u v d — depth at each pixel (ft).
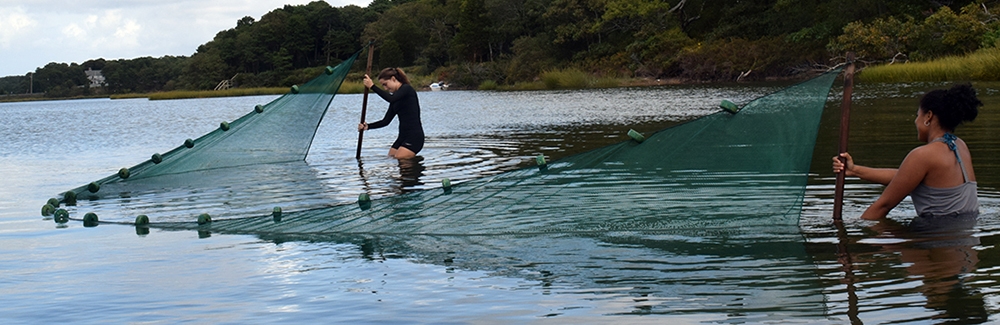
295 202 22.35
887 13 158.71
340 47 396.37
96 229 18.56
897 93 68.33
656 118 53.72
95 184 24.71
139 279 13.53
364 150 36.96
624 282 12.37
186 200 23.06
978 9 123.65
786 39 169.17
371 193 23.70
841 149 16.44
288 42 391.65
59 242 17.07
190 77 395.34
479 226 16.60
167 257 15.17
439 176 27.12
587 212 16.93
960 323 9.73
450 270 13.48
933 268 12.17
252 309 11.57
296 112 32.55
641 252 14.26
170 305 11.93
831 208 17.79
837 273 12.27
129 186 26.02
